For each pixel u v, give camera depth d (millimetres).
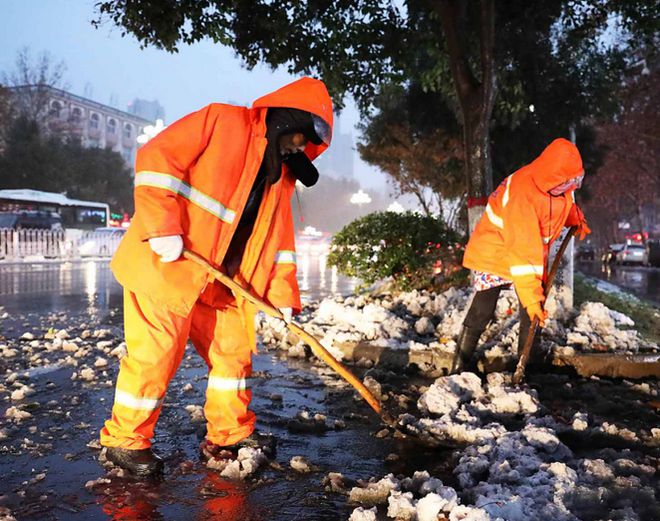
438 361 5551
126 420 3078
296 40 9828
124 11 8367
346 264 8625
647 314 8906
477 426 3832
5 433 3588
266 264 3438
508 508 2557
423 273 8766
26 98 49719
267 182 3344
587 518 2623
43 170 44281
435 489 2803
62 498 2779
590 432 3801
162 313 3082
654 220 65875
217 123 3125
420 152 18562
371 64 10844
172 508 2713
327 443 3611
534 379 5148
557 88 14328
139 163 3000
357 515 2561
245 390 3500
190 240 3111
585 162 18094
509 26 11719
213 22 8898
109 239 32344
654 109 29406
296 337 6348
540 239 4398
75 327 7625
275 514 2678
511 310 6891
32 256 26484
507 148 16234
